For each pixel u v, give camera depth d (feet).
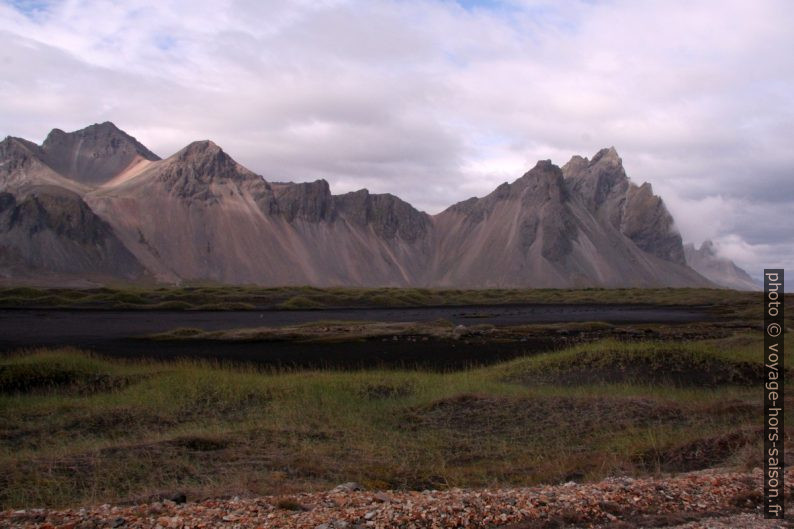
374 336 161.89
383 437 49.26
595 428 51.29
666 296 437.99
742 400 62.18
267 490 32.27
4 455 42.19
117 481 35.42
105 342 150.82
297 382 69.97
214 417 57.11
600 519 24.07
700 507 25.55
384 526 22.88
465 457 43.93
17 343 147.54
